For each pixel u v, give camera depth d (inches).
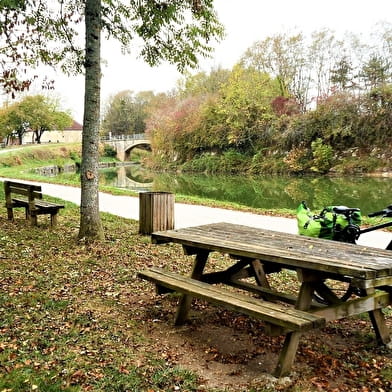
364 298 138.8
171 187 1189.1
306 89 1967.3
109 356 136.1
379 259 124.0
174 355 139.3
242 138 1792.6
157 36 352.5
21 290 196.1
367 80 1609.3
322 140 1525.6
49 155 2114.9
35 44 327.3
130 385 118.9
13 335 149.0
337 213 181.9
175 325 163.8
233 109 1793.8
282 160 1632.6
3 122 2361.0
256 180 1433.3
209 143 1945.1
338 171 1435.8
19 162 1775.3
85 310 176.2
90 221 300.8
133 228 374.6
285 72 1935.3
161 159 2176.4
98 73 289.7
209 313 178.9
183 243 166.7
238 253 143.6
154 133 2283.5
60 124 2615.7
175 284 156.2
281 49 1924.2
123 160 2928.2
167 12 329.7
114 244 296.7
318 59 1942.7
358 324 164.7
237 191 1077.8
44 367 127.6
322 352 140.6
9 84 324.8
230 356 139.6
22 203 378.0
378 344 146.4
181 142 2081.7
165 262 259.3
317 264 120.1
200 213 505.4
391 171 1332.4
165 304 187.8
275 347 146.7
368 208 699.4
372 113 1423.5
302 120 1615.4
